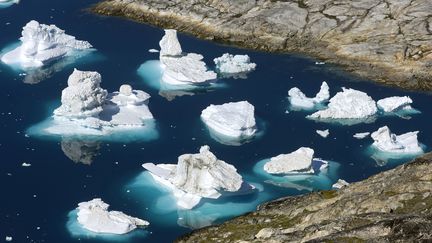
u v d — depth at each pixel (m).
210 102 112.81
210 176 85.12
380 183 69.44
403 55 125.50
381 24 134.00
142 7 147.38
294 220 69.31
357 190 70.62
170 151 98.12
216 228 73.62
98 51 131.25
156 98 114.00
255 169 94.12
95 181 90.38
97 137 101.56
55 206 84.75
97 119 103.56
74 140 100.56
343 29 134.38
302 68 125.31
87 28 141.50
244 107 105.94
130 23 144.38
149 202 85.69
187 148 99.00
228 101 113.12
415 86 118.50
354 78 121.50
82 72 106.31
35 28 126.25
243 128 102.25
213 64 126.69
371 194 66.81
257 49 133.38
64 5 152.62
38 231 79.69
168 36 123.62
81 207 83.06
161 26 142.88
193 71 119.56
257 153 98.31
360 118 108.19
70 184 89.56
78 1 155.25
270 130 104.56
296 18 138.25
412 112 110.31
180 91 116.50
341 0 141.50
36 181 90.19
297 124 106.31
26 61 125.50
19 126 103.75
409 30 131.50
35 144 99.19
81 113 103.75
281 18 138.75
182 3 146.38
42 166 93.81
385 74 122.25
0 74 121.19
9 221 81.56
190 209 84.25
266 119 107.81
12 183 89.62
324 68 125.19
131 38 137.38
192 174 85.75
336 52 129.38
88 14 148.00
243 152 98.50
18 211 83.69
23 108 109.12
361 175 92.62
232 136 102.25
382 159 96.50
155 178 90.44
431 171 67.31
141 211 83.88
